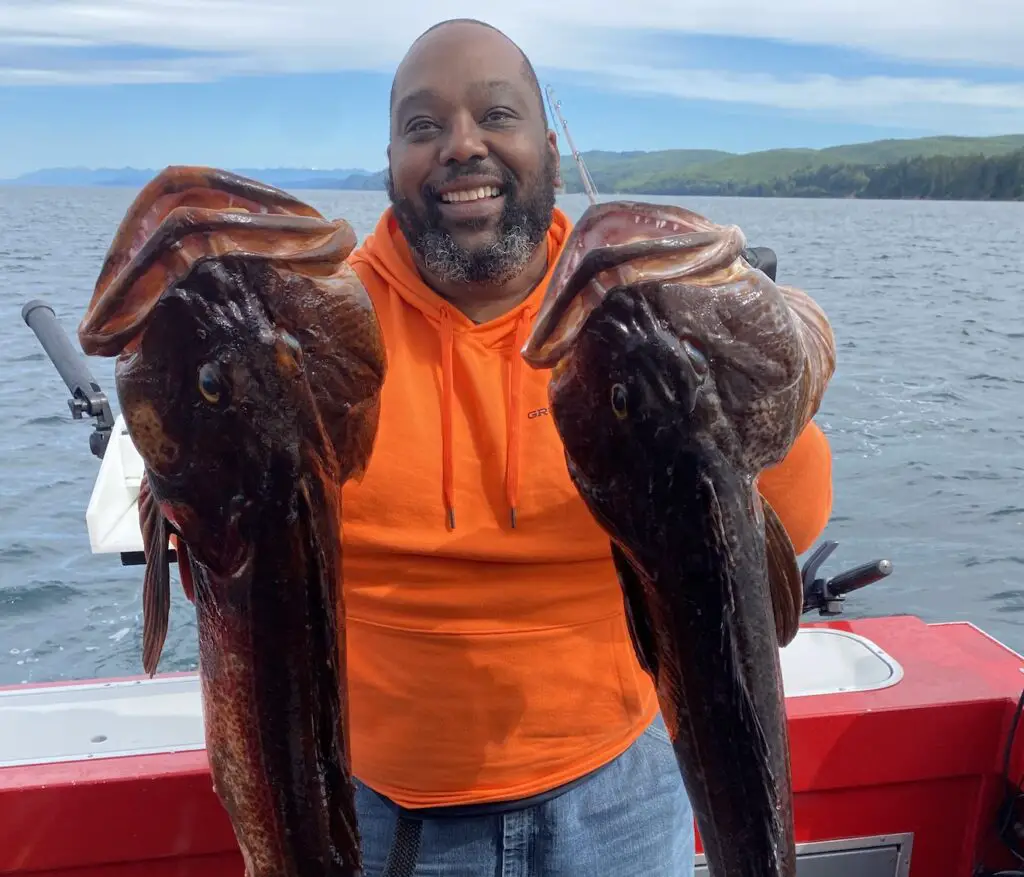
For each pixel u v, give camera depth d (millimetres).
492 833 2164
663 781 2303
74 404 3627
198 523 1591
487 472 2104
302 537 1580
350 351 1604
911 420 14227
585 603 2135
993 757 2895
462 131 2057
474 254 2117
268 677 1633
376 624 2148
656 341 1608
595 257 1588
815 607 3340
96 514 3225
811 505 2094
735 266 1691
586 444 1704
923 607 8273
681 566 1666
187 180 1484
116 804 2541
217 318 1500
